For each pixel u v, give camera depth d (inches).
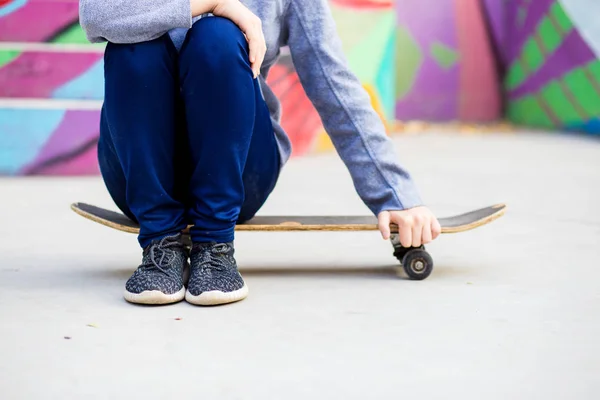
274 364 51.4
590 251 88.6
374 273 77.5
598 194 136.4
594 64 255.6
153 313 62.6
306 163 185.0
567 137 257.9
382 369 50.6
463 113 328.8
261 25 67.7
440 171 170.2
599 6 252.7
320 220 75.5
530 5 302.8
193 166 66.2
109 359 52.2
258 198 72.6
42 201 128.2
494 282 73.7
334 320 61.1
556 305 65.7
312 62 71.6
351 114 71.7
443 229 72.1
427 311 63.7
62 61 167.0
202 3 63.0
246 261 83.2
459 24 324.5
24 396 46.0
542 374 49.9
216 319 61.1
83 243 93.0
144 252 67.1
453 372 50.2
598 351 54.2
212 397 46.0
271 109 75.5
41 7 167.9
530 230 101.9
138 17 60.9
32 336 56.8
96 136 165.9
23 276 75.5
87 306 64.6
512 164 183.0
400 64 322.3
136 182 65.4
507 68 329.7
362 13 210.5
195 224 66.7
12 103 219.8
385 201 71.9
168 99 64.0
